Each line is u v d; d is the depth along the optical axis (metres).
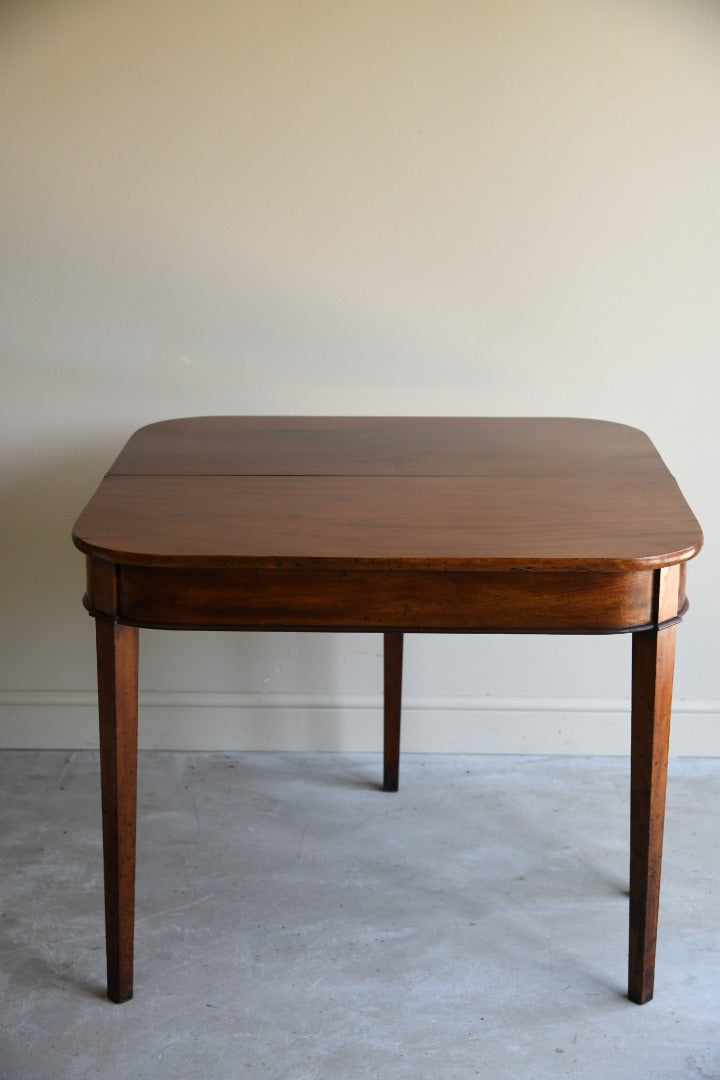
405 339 2.40
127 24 2.22
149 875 2.22
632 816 1.82
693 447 2.44
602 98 2.24
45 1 2.20
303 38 2.22
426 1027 1.85
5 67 2.24
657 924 1.97
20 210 2.32
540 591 1.66
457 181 2.30
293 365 2.42
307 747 2.63
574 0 2.19
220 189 2.31
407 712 2.62
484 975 1.97
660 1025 1.86
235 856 2.28
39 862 2.26
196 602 1.68
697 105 2.24
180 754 2.63
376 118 2.26
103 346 2.41
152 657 2.60
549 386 2.42
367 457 2.06
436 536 1.68
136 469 1.99
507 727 2.62
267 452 2.09
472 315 2.38
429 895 2.17
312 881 2.21
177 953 2.02
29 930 2.07
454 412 2.44
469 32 2.21
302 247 2.34
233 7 2.21
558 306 2.37
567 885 2.20
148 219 2.33
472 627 1.68
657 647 1.71
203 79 2.25
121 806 1.80
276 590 1.67
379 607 1.67
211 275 2.36
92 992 1.93
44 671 2.62
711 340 2.37
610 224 2.31
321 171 2.30
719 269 2.33
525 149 2.28
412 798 2.48
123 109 2.26
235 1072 1.76
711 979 1.96
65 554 2.55
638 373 2.40
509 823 2.39
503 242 2.33
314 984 1.95
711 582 2.51
